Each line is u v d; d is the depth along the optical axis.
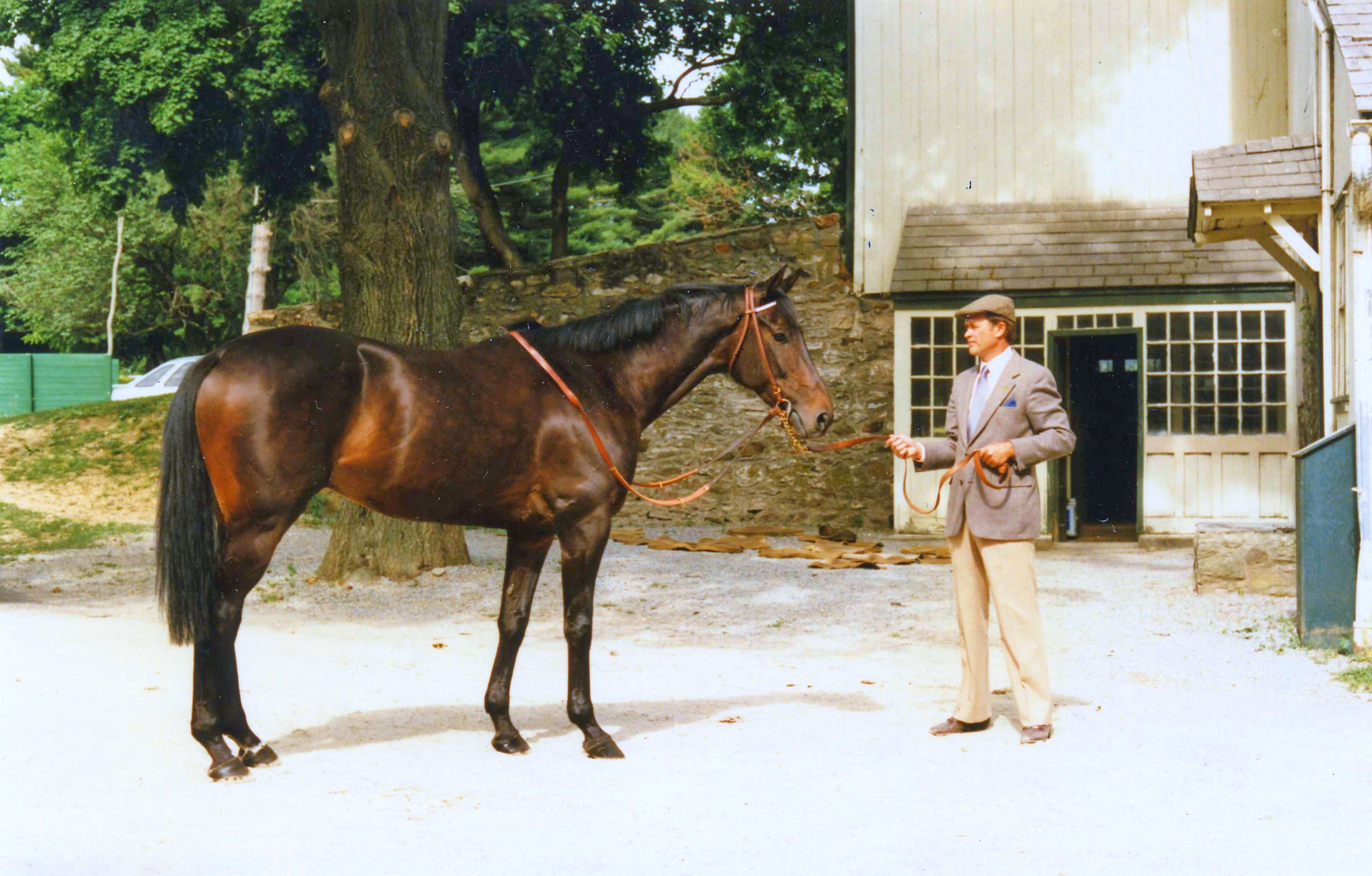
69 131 22.05
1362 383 7.96
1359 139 8.09
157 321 41.16
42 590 10.47
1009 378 5.74
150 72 18.48
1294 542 10.24
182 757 5.16
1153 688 6.86
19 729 5.48
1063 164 15.79
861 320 16.14
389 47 10.69
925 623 9.35
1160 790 4.78
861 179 16.12
